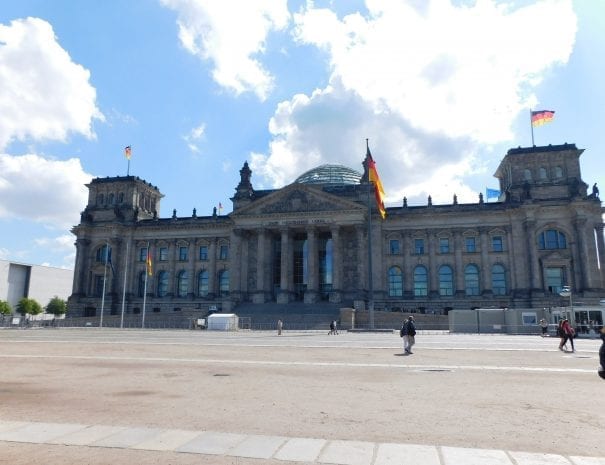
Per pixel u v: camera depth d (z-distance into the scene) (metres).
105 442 12.29
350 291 111.69
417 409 16.58
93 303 125.38
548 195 105.75
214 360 32.38
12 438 12.62
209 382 22.61
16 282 186.38
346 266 113.00
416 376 24.81
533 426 14.25
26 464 10.62
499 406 17.12
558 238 104.19
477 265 109.12
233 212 116.12
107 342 50.19
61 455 11.27
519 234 106.12
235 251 115.50
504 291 106.69
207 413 15.88
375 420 14.97
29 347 43.19
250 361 31.81
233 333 74.19
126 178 132.75
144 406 17.00
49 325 111.69
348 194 118.31
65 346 44.44
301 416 15.48
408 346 38.19
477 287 108.44
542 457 11.18
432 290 108.94
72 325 111.00
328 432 13.52
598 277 99.38
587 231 100.75
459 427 14.12
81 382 22.52
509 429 13.90
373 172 79.12
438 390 20.47
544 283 102.81
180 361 31.69
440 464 10.66
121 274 127.12
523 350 41.38
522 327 78.19
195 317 102.75
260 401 17.95
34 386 21.34
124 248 128.75
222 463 10.73
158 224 127.69
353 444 12.16
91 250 129.75
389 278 113.00
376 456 11.20
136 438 12.66
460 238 110.31
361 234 110.88
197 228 125.69
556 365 30.00
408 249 112.06
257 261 114.75
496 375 25.25
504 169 117.25
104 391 20.08
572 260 101.81
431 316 91.38
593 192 102.25
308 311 102.44
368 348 43.09
